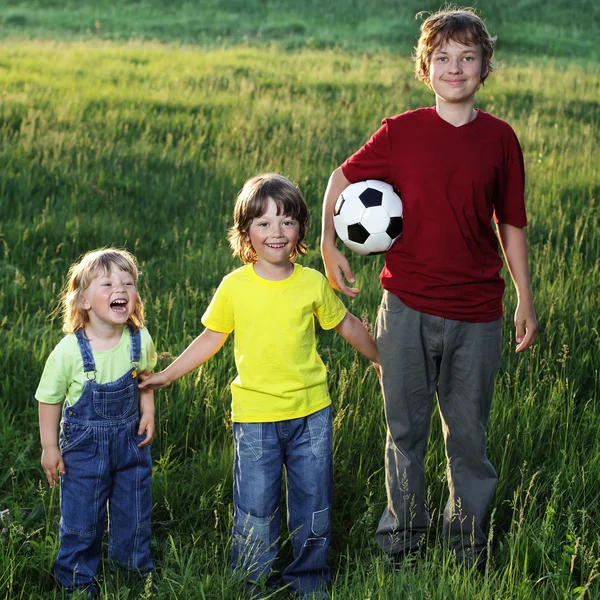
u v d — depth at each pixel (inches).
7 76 598.5
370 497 153.1
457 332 129.3
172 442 168.2
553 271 253.1
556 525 140.0
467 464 136.5
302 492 129.2
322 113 516.1
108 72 669.9
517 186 131.6
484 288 129.5
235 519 131.6
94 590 129.0
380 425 169.5
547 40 1171.3
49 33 1129.4
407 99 602.9
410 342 130.3
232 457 156.9
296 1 1501.0
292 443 129.3
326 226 138.3
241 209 128.3
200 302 229.9
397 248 131.6
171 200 330.6
